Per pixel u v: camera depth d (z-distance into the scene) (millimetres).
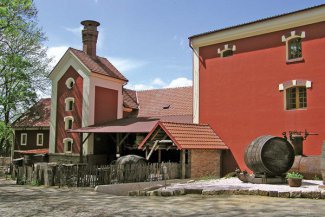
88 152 30359
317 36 18938
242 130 21344
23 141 37562
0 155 44969
